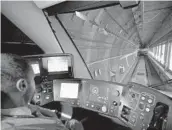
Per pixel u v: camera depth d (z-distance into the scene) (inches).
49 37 140.4
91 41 217.6
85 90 116.9
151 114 79.6
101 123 115.7
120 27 338.3
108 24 253.6
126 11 250.2
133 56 888.9
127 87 95.4
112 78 390.3
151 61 817.5
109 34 286.8
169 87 95.3
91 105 112.1
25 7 114.1
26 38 138.3
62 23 144.3
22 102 35.4
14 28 126.8
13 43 127.9
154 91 81.4
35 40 142.3
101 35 252.4
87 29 188.9
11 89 32.7
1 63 32.9
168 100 74.2
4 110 33.3
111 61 382.6
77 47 167.2
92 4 105.0
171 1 220.7
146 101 82.7
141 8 244.7
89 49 213.9
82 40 184.2
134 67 714.8
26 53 139.6
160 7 253.0
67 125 80.1
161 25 431.5
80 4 107.5
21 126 32.0
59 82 125.5
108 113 104.2
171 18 319.0
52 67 126.6
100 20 207.6
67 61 127.5
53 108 128.3
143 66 727.1
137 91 88.1
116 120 110.0
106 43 310.0
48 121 36.6
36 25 129.4
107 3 101.6
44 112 58.9
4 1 104.1
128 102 91.8
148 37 842.2
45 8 121.4
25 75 35.3
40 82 125.3
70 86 122.2
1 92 32.0
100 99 109.1
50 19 131.6
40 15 124.3
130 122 87.4
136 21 366.3
